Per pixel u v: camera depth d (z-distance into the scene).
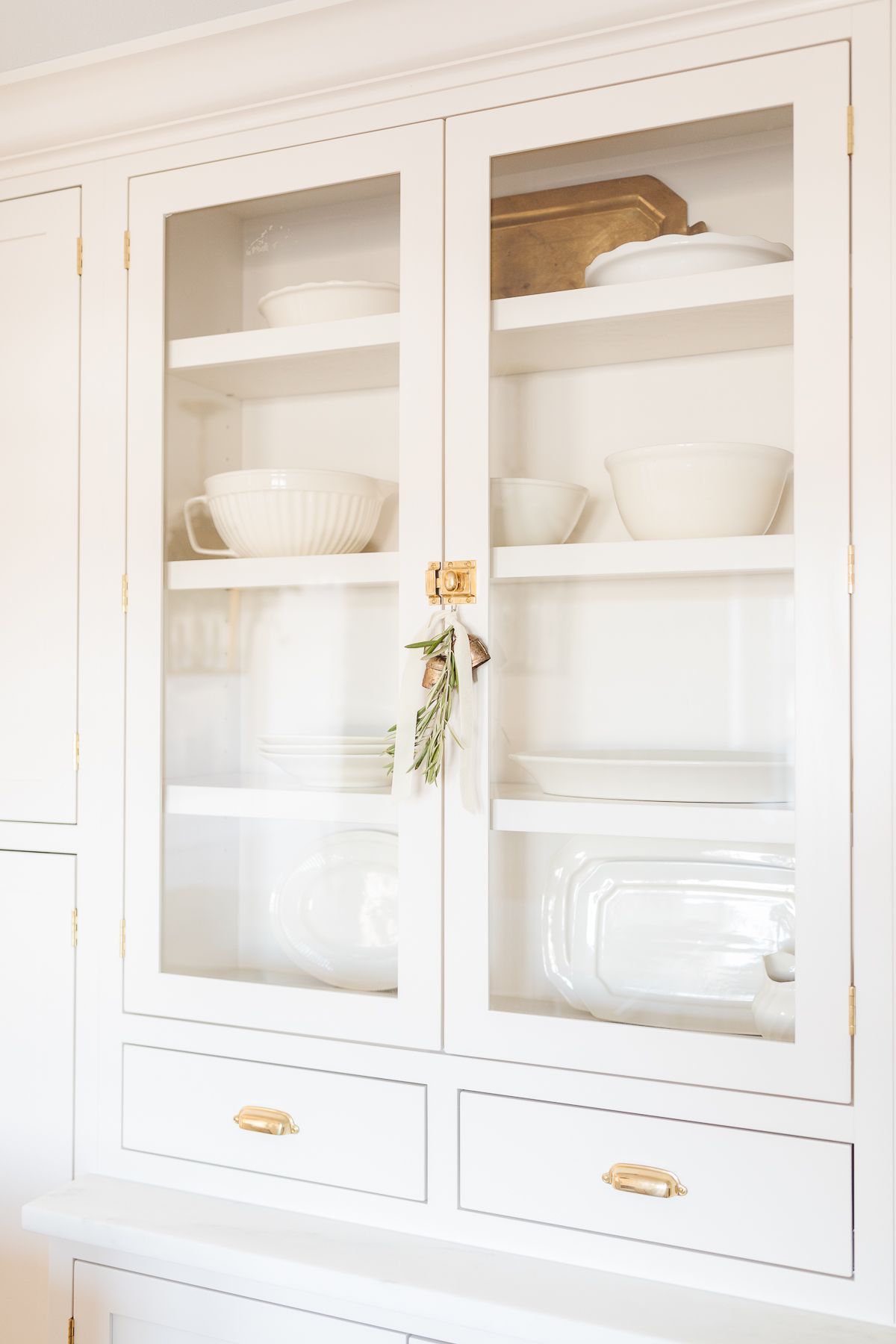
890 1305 1.07
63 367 1.49
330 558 1.34
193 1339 1.27
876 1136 1.08
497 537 1.27
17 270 1.51
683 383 1.20
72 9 1.32
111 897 1.44
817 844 1.11
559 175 1.24
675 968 1.17
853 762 1.10
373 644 1.32
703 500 1.17
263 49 1.33
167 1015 1.40
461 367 1.27
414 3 1.25
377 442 1.32
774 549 1.15
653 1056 1.17
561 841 1.22
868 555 1.10
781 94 1.14
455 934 1.26
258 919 1.36
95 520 1.47
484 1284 1.13
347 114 1.33
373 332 1.32
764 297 1.15
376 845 1.30
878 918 1.09
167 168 1.43
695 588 1.19
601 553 1.22
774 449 1.15
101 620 1.46
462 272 1.27
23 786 1.50
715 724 1.17
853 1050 1.09
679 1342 1.03
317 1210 1.30
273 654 1.37
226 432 1.40
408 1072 1.27
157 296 1.44
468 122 1.27
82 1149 1.44
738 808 1.15
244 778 1.38
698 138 1.18
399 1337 1.18
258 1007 1.35
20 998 1.49
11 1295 1.47
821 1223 1.10
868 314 1.10
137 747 1.43
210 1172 1.36
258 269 1.39
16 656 1.50
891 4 1.10
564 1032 1.20
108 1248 1.31
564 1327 1.06
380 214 1.32
